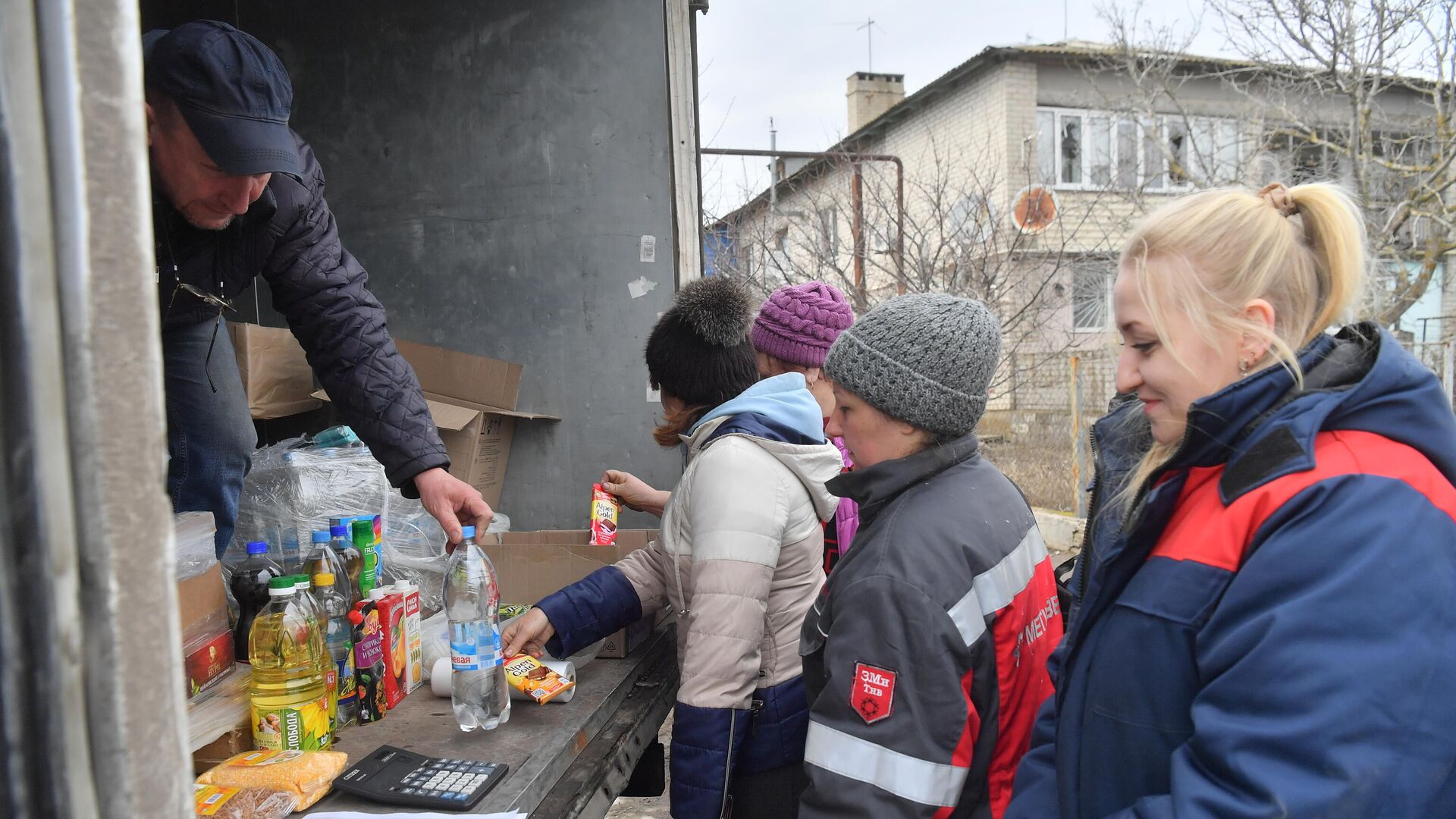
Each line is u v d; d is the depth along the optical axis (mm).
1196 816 781
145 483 419
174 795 436
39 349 380
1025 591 1259
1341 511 785
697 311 1758
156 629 426
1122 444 1147
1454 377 8203
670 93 2691
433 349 2680
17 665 388
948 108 13672
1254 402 889
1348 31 7086
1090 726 971
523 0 2715
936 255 6816
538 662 1671
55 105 382
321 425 2883
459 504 1849
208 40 1417
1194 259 915
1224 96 12156
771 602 1631
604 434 2746
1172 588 896
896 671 1146
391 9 2770
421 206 2793
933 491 1286
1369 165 7422
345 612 1567
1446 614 734
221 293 1765
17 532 382
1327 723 722
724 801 1495
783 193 8516
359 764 1316
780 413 1665
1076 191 11336
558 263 2744
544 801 1337
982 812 1223
